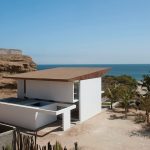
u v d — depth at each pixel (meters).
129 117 25.36
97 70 27.20
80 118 23.58
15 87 44.06
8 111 22.77
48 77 23.36
